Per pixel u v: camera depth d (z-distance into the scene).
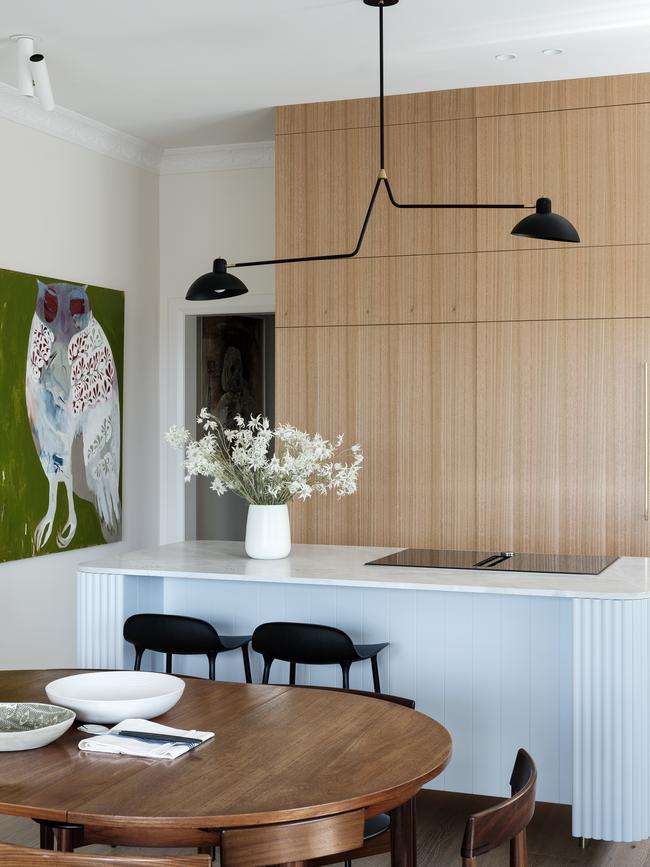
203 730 2.33
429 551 4.43
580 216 4.83
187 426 6.53
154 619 3.68
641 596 3.32
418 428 5.08
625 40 4.37
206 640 3.62
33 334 5.19
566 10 4.06
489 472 4.96
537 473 4.90
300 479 4.06
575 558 4.17
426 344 5.07
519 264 4.92
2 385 4.95
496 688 3.68
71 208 5.56
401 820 2.44
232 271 6.25
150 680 2.61
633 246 4.76
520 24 4.21
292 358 5.28
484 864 3.42
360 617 3.86
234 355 7.58
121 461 5.99
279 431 4.08
